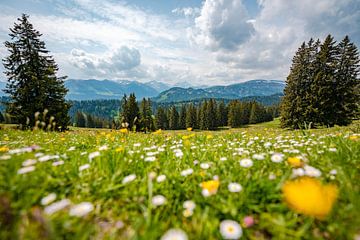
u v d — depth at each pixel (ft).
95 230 4.84
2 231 4.67
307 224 4.41
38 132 27.25
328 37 114.42
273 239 4.55
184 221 5.39
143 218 5.10
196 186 6.88
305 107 113.29
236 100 379.55
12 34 86.74
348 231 4.33
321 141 13.00
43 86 86.28
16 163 7.52
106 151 9.91
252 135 22.93
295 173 6.21
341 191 5.64
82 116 452.35
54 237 4.20
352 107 108.68
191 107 335.88
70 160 9.70
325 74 111.24
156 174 7.69
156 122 342.44
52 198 5.34
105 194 6.32
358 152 9.02
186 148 12.44
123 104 208.03
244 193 5.88
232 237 4.31
